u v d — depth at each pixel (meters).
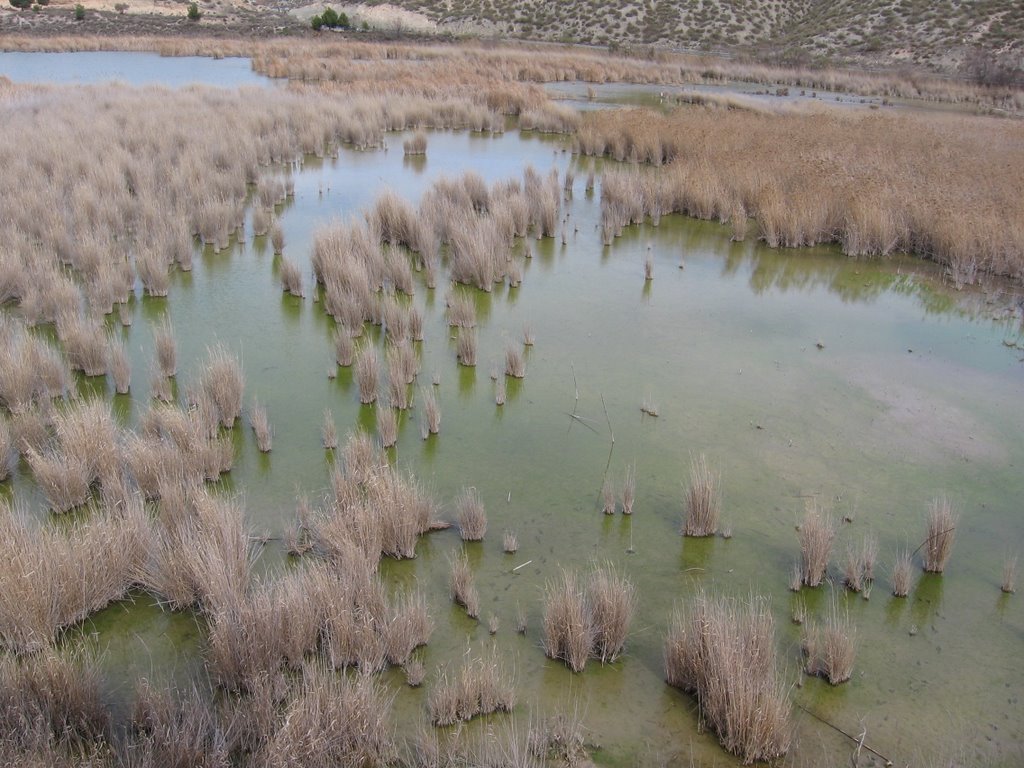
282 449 6.72
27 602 4.43
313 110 19.55
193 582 4.91
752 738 3.93
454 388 7.93
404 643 4.50
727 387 8.15
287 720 3.57
